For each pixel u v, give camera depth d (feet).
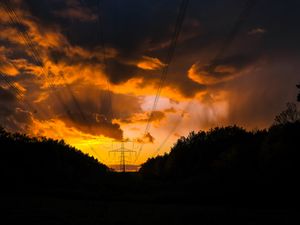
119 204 125.70
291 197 133.90
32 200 121.80
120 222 75.97
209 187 194.18
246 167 205.46
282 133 166.81
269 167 171.42
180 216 88.38
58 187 227.61
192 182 234.99
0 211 86.53
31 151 261.65
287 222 76.74
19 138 265.95
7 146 251.80
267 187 154.71
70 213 89.20
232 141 296.30
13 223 68.54
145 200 150.92
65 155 369.91
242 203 129.70
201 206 121.80
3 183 199.41
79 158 433.89
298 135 161.89
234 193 155.84
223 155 236.22
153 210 105.19
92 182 279.28
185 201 144.25
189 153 323.16
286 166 159.33
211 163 279.08
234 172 208.44
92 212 94.12
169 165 337.93
